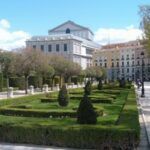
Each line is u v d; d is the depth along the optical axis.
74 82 106.88
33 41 161.38
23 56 56.75
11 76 66.69
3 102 30.48
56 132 14.90
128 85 71.69
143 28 45.09
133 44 185.75
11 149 14.39
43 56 64.06
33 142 15.34
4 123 16.03
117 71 187.38
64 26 196.00
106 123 18.12
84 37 195.88
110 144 14.20
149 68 168.75
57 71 81.62
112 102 32.28
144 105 34.03
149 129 18.91
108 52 189.50
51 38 160.88
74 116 21.66
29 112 22.58
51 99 34.59
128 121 17.23
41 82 71.19
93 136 14.38
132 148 14.06
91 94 41.06
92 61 191.88
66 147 14.79
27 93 55.19
